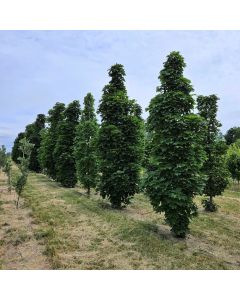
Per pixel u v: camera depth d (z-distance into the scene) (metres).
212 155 26.42
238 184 56.59
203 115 26.66
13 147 92.06
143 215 22.42
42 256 13.06
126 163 23.75
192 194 16.62
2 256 13.11
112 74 26.47
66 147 38.12
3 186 35.69
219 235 18.38
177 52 17.72
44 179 47.00
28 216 20.23
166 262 12.68
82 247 14.25
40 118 63.28
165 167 16.11
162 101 16.94
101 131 24.38
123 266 12.10
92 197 29.52
